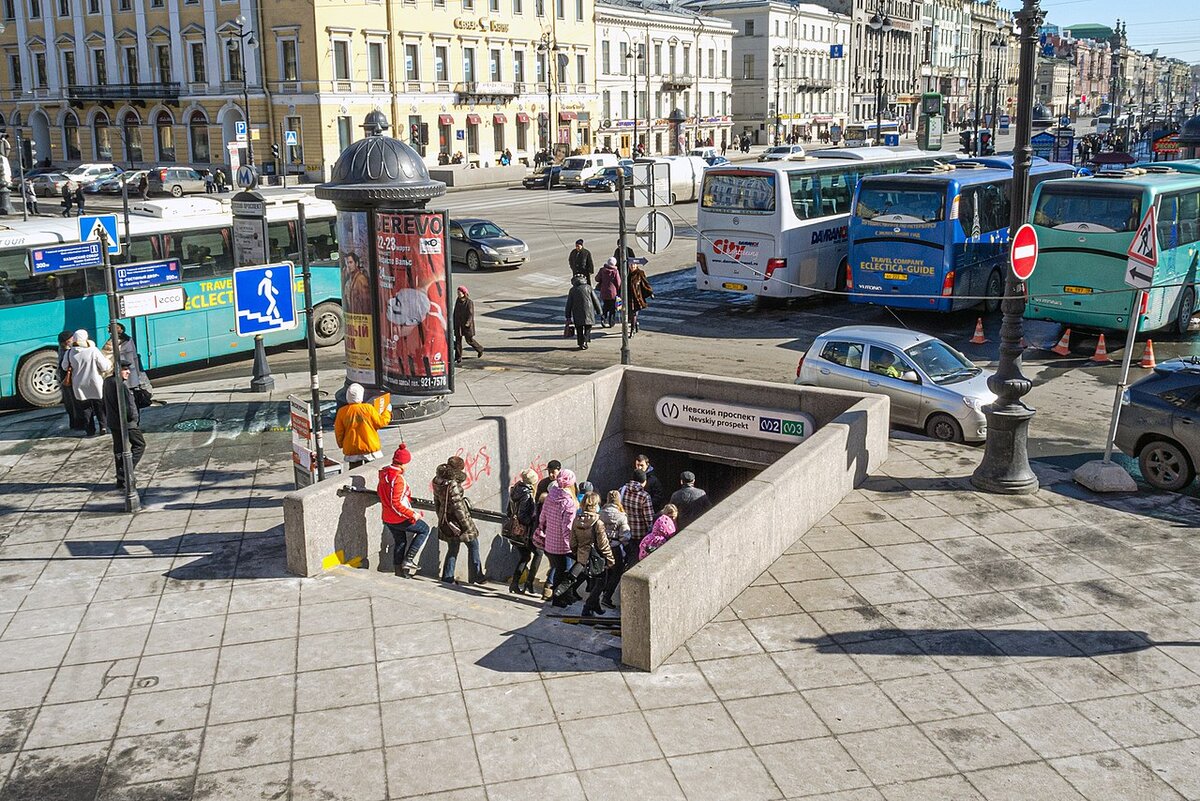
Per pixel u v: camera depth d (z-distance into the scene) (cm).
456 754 747
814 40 10631
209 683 853
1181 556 1086
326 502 1073
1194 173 2330
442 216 1483
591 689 831
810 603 981
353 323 1543
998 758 739
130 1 6512
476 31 6762
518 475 1361
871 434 1334
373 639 922
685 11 9362
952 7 14062
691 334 2389
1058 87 17750
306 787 714
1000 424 1266
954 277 2362
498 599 1071
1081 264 2102
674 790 702
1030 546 1112
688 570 899
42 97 7100
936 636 917
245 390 1888
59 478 1413
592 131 7956
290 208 2233
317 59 5862
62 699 834
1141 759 740
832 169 2677
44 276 1823
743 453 1517
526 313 2672
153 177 5272
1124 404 1327
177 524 1225
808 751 746
